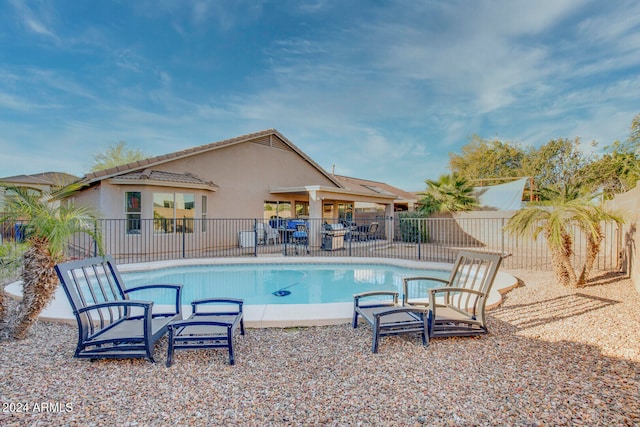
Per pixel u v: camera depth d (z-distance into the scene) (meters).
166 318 4.29
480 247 15.11
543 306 5.54
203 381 3.15
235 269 10.73
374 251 13.65
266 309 5.25
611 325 4.55
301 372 3.34
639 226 6.34
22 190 4.01
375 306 4.80
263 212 15.31
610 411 2.65
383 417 2.59
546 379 3.15
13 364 3.45
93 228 4.40
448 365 3.47
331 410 2.69
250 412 2.66
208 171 13.21
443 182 17.80
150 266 9.98
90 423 2.51
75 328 4.57
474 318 4.34
